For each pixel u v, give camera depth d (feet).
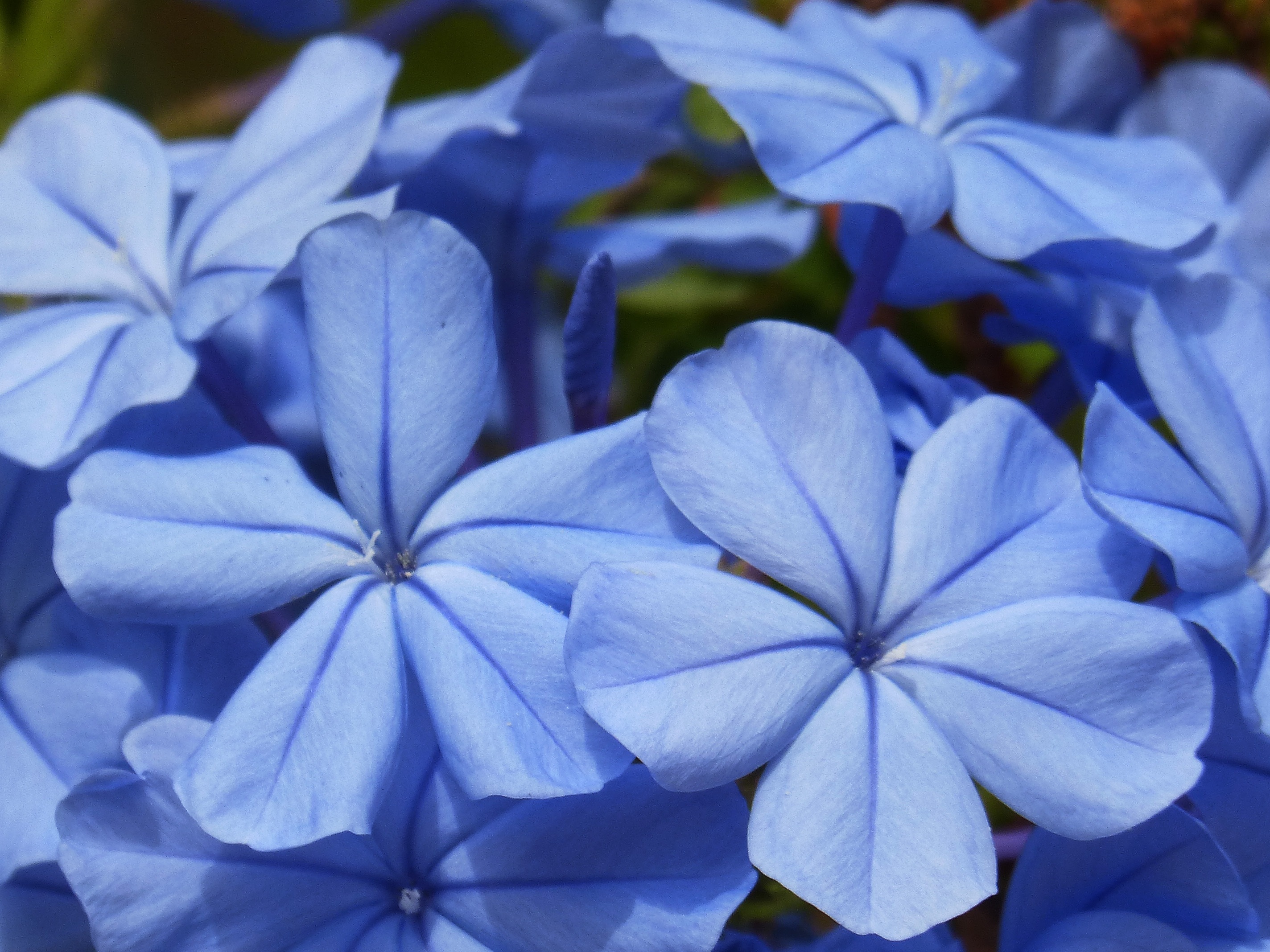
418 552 0.45
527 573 0.44
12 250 0.49
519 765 0.41
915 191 0.46
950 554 0.44
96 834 0.42
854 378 0.44
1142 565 0.44
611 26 0.48
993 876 0.42
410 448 0.45
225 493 0.44
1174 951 0.43
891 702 0.43
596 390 0.46
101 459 0.44
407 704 0.43
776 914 0.48
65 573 0.43
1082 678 0.43
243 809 0.41
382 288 0.44
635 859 0.43
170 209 0.50
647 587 0.42
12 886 0.44
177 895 0.43
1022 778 0.42
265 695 0.42
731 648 0.42
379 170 0.50
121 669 0.45
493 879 0.43
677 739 0.41
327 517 0.44
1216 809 0.45
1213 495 0.45
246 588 0.44
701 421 0.43
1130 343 0.50
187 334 0.46
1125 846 0.44
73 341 0.47
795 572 0.43
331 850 0.43
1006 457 0.44
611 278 0.45
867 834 0.42
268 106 0.49
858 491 0.44
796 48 0.50
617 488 0.44
